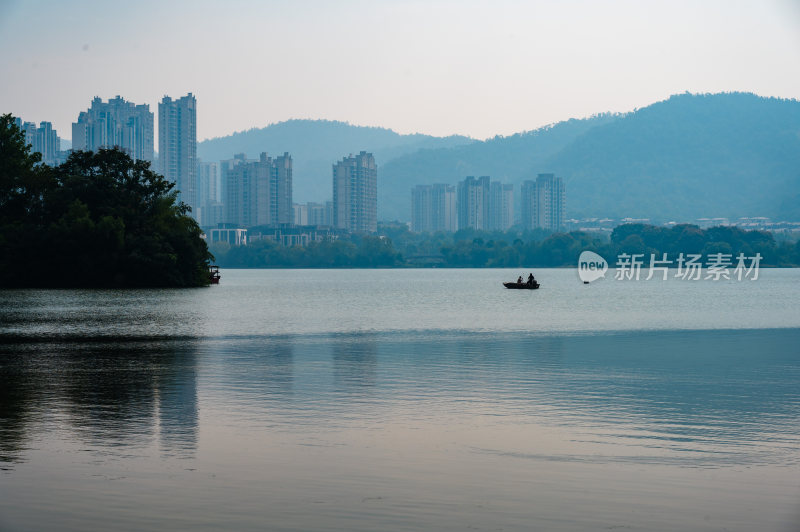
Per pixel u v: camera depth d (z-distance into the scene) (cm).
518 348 4803
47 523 1608
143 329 5975
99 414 2603
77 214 12675
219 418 2566
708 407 2806
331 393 3064
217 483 1859
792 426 2494
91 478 1884
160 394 3000
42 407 2716
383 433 2377
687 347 4906
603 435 2361
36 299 9944
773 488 1838
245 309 8844
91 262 12500
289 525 1605
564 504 1731
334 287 17088
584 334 5878
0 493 1777
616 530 1587
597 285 18938
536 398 2986
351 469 1983
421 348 4762
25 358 4128
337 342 5134
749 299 12131
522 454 2136
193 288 13925
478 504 1730
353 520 1633
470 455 2122
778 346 4969
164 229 13400
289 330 6097
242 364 3925
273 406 2781
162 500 1741
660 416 2645
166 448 2166
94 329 5941
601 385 3303
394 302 10906
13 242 12506
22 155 13488
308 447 2195
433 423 2520
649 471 1975
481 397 3000
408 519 1641
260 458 2073
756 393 3114
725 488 1838
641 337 5616
